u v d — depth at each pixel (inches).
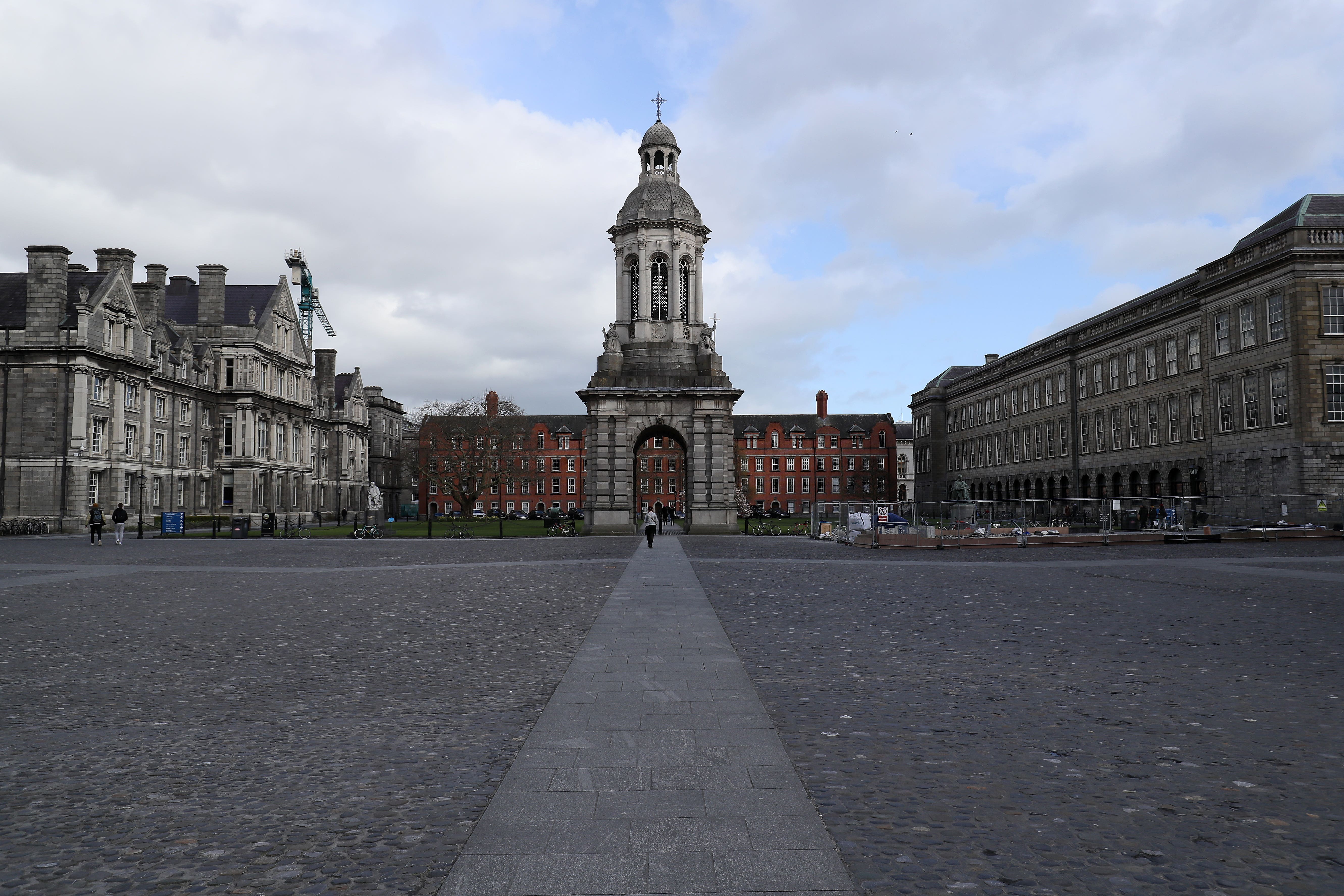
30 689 361.1
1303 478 1841.8
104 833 206.2
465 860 184.5
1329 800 224.2
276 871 184.4
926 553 1304.1
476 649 448.8
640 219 2143.2
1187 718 305.6
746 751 262.1
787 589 746.2
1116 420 2790.4
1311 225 1884.8
